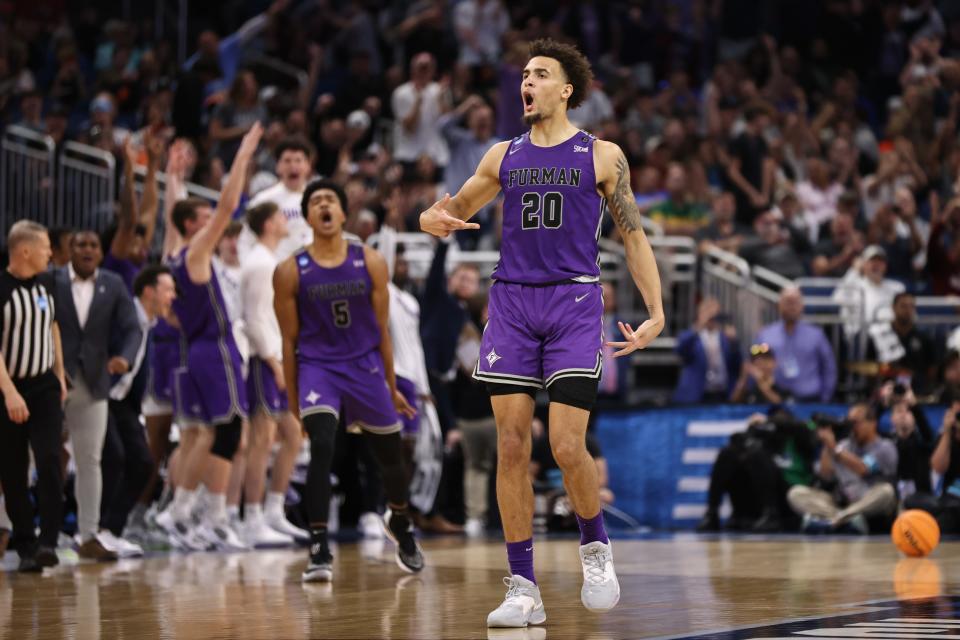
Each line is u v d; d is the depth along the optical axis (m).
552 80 10.92
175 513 20.00
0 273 16.36
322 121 33.34
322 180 15.34
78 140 29.72
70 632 10.42
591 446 26.98
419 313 25.48
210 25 42.03
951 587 13.63
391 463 15.50
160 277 19.55
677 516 27.20
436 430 24.00
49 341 16.53
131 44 38.81
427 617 11.27
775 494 25.48
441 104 34.88
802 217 34.16
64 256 19.25
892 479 24.61
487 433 25.92
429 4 41.94
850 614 11.18
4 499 16.66
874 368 27.62
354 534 23.44
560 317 10.64
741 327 30.17
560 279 10.70
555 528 25.69
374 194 30.58
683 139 36.44
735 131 39.12
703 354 28.47
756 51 43.09
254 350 20.56
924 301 29.95
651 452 27.41
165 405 20.84
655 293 10.88
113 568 16.67
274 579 14.98
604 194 10.98
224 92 33.66
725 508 26.94
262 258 20.16
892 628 10.12
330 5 43.66
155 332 20.72
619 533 25.09
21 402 15.89
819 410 27.11
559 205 10.74
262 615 11.46
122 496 19.12
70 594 13.45
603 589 10.70
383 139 37.53
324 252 15.27
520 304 10.73
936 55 42.81
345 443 23.62
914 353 28.50
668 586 13.80
